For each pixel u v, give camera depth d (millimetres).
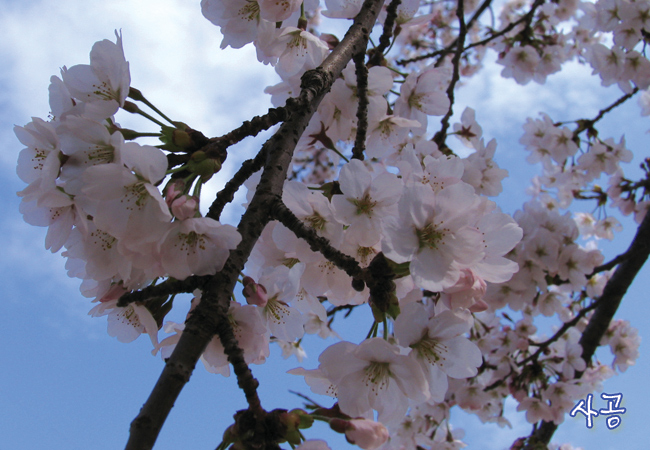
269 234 279
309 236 240
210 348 249
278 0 303
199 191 240
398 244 241
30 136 266
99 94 261
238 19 321
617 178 764
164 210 224
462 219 245
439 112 393
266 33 321
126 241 229
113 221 230
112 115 250
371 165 373
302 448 210
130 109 256
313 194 263
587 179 773
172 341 257
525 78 786
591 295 758
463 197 245
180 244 228
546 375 651
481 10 659
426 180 264
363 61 317
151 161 230
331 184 288
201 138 250
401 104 390
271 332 273
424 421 703
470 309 246
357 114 316
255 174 296
